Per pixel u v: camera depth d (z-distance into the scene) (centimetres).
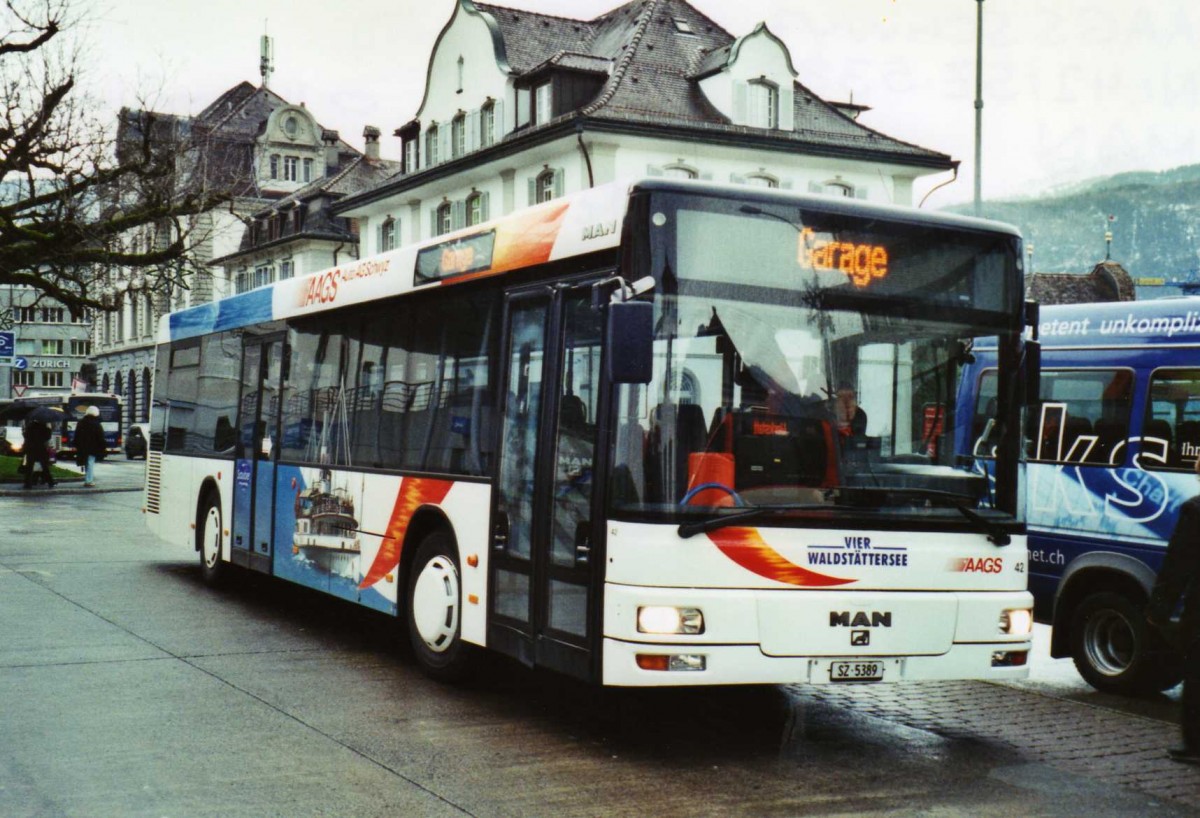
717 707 842
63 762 662
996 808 623
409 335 973
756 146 4178
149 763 664
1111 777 688
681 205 691
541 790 632
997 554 732
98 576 1452
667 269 684
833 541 692
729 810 605
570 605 721
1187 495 896
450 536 884
